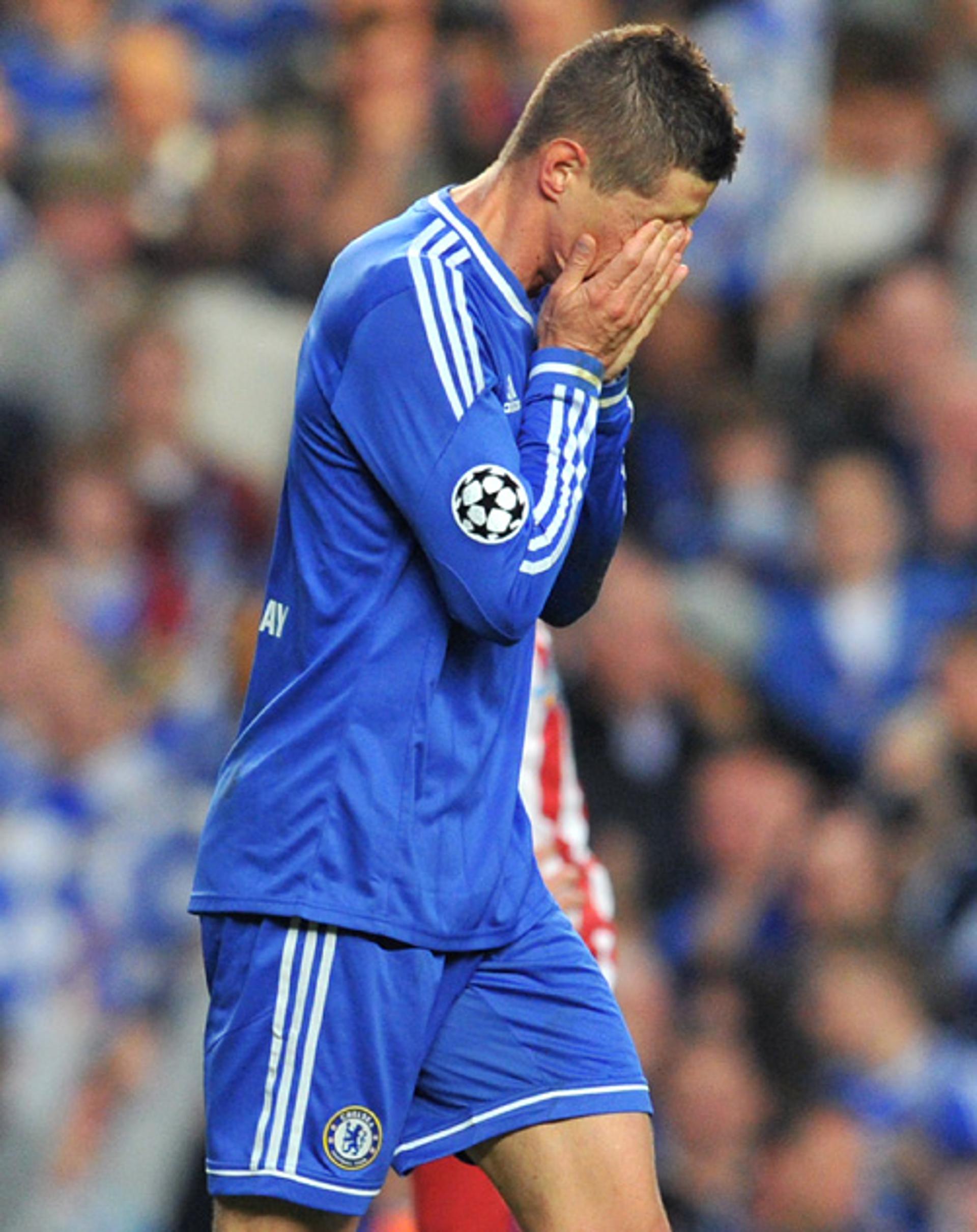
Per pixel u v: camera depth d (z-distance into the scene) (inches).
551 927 471.5
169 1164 928.3
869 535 1101.1
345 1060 449.4
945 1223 893.2
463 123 1240.8
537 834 568.1
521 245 455.5
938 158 1250.6
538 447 446.6
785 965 938.1
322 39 1343.5
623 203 448.8
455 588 437.4
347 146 1234.0
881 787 1030.4
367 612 448.8
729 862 979.9
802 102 1250.6
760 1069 914.7
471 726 455.2
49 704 1067.9
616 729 1007.0
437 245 449.4
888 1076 914.7
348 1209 452.8
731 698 1057.5
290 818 447.5
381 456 441.4
